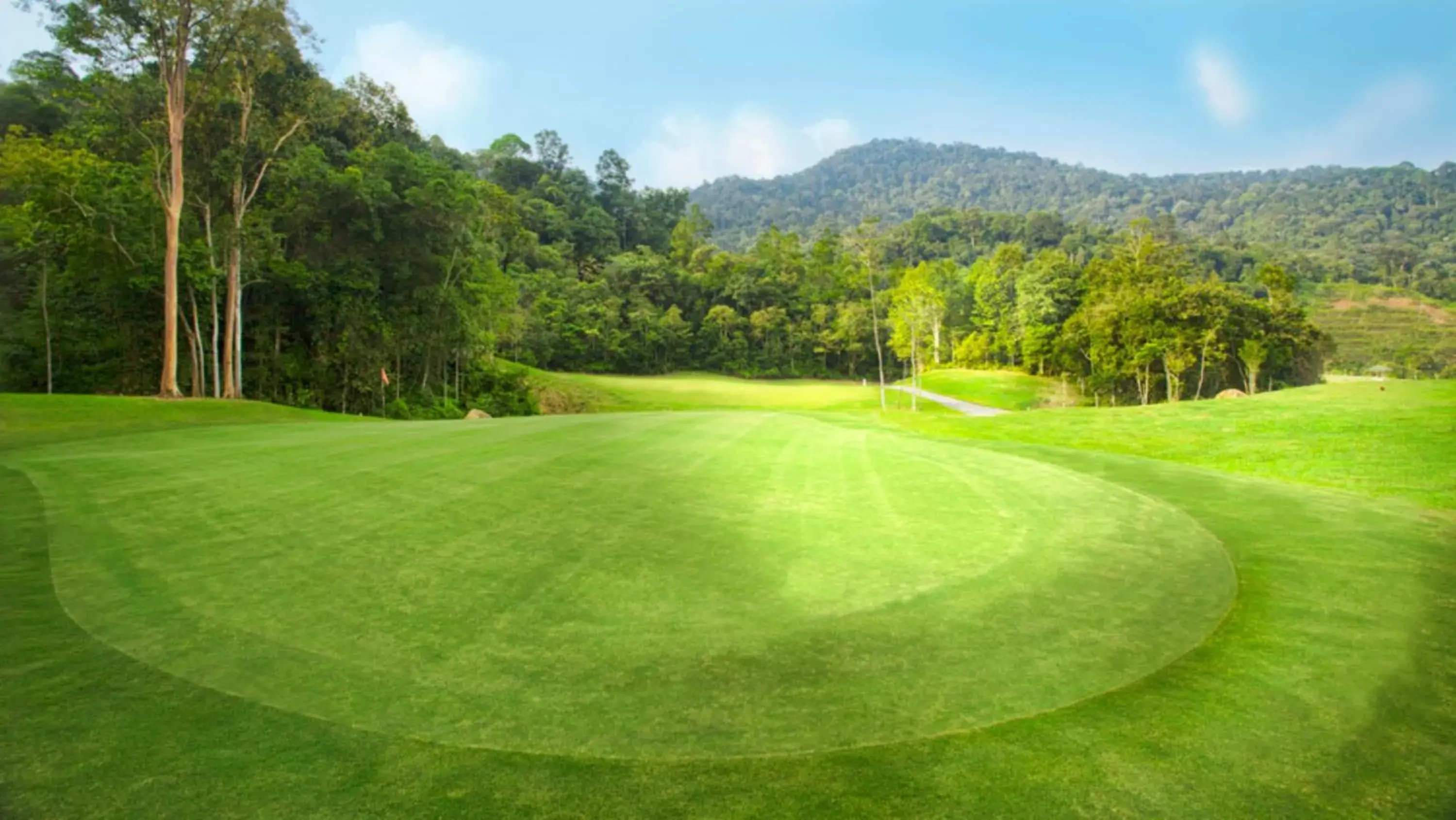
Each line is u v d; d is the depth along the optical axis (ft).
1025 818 8.87
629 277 272.31
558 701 11.87
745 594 17.21
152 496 26.68
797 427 55.72
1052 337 197.36
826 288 292.20
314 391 120.98
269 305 117.29
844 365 278.26
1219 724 11.43
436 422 64.64
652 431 50.21
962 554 21.12
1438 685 12.95
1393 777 9.94
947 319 242.58
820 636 14.84
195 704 11.53
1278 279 164.96
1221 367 163.43
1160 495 31.12
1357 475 36.63
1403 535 24.21
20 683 12.17
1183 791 9.53
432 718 11.21
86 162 92.38
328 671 12.85
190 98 93.09
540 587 17.40
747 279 274.16
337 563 19.01
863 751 10.48
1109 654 14.24
